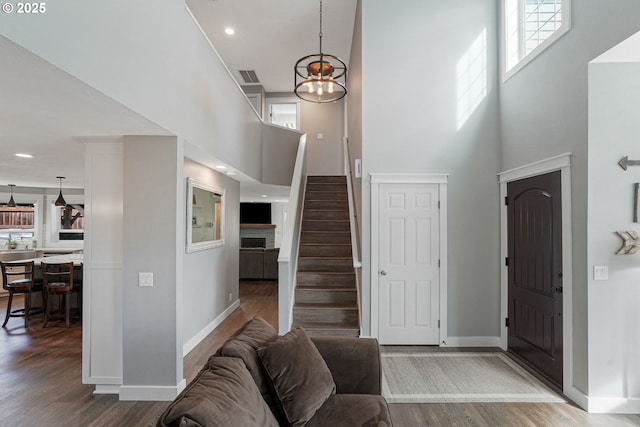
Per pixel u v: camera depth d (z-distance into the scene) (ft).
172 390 9.78
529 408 9.47
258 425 4.66
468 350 13.69
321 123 27.55
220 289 17.29
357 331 13.89
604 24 8.72
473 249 14.26
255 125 19.11
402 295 14.21
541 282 11.49
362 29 14.53
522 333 12.66
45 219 27.86
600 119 9.39
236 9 16.99
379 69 14.48
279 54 21.50
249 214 36.55
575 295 9.87
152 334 9.82
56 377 11.35
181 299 10.11
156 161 9.84
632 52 8.75
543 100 11.33
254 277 29.86
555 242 10.78
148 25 8.18
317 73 12.85
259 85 26.37
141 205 9.86
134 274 9.83
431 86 14.39
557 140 10.65
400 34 14.49
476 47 14.43
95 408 9.42
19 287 16.80
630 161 9.34
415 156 14.35
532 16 12.55
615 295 9.37
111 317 10.34
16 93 6.56
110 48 6.73
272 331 7.59
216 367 5.25
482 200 14.33
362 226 14.32
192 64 10.77
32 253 25.71
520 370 11.82
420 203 14.30
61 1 5.44
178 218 9.89
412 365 12.22
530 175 11.97
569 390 9.98
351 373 7.54
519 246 12.85
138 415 9.07
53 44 5.27
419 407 9.50
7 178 20.38
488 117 14.35
